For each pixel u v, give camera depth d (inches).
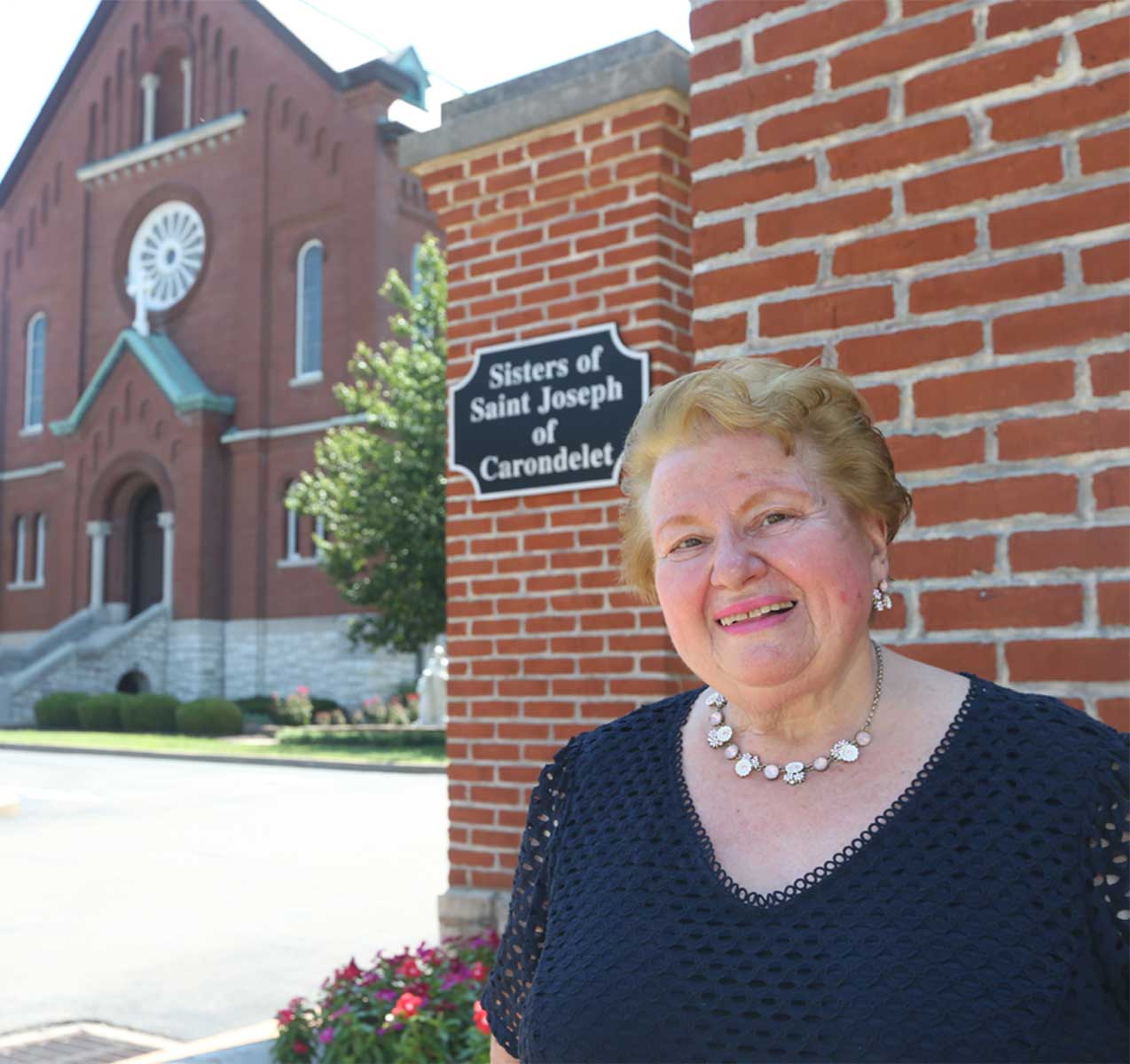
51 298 1366.9
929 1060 44.8
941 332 96.0
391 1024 147.3
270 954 250.4
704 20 110.0
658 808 55.4
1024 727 50.8
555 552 192.7
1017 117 93.5
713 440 55.0
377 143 1108.5
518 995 60.2
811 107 103.6
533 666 193.3
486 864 194.7
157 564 1262.3
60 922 283.3
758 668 52.5
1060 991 45.6
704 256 108.2
